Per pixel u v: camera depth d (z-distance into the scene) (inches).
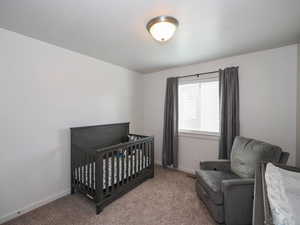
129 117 136.4
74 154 88.9
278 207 33.8
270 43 82.6
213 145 112.4
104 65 112.8
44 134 80.3
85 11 54.4
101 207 73.3
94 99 106.0
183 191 92.4
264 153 64.4
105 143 111.9
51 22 61.7
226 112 102.6
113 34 72.0
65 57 88.9
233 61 102.5
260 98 93.9
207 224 65.4
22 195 72.3
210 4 51.0
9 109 68.6
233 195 60.5
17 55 70.5
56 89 85.0
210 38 76.5
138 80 146.6
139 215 71.0
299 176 42.5
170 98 128.8
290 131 85.4
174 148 125.2
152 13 55.8
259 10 54.4
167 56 102.1
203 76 115.8
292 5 51.6
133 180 94.7
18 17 58.1
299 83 80.7
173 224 65.4
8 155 68.4
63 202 81.2
